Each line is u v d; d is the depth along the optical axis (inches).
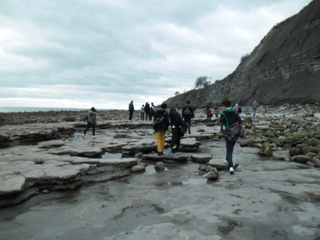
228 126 284.2
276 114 1341.0
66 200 216.5
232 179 261.4
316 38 1804.9
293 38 2057.1
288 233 151.5
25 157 346.3
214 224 162.9
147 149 411.5
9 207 203.8
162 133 368.8
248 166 314.0
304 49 1852.9
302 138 454.3
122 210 191.2
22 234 160.2
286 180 254.1
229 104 289.1
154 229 158.7
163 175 286.8
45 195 229.0
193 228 158.6
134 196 219.9
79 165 291.6
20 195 215.9
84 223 172.6
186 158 355.3
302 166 311.0
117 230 160.7
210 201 201.2
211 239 145.0
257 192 218.1
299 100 1636.3
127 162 311.1
